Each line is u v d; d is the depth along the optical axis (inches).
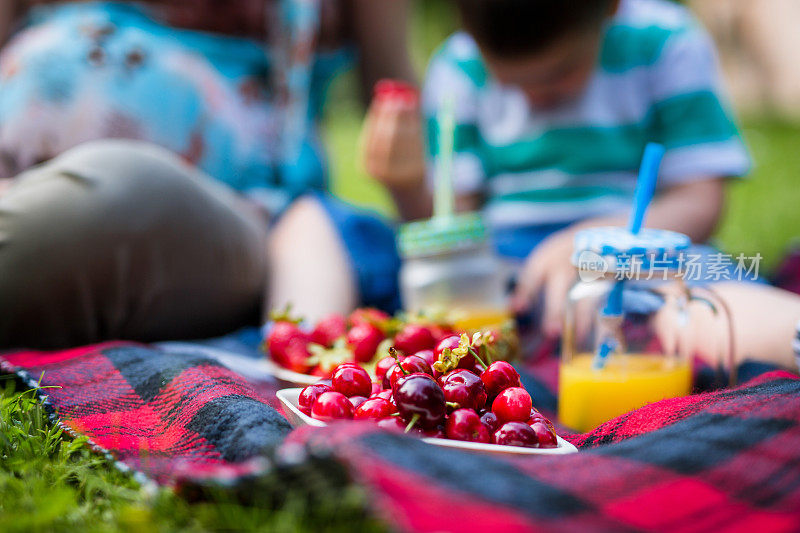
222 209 64.5
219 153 75.5
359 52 95.6
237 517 28.1
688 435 33.6
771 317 54.4
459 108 85.0
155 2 78.6
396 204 83.1
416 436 34.4
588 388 46.9
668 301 47.3
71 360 51.4
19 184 59.3
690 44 78.7
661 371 47.1
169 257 60.2
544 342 65.4
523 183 81.3
